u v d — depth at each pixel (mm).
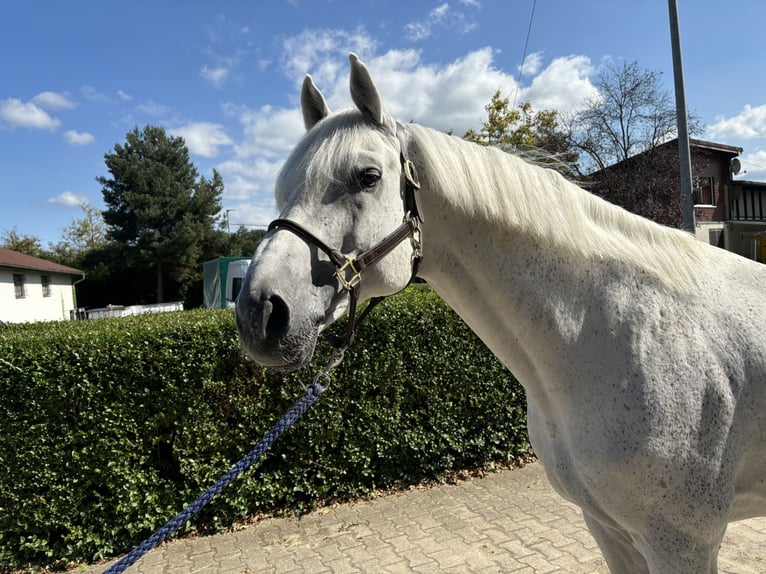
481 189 1295
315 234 1129
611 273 1332
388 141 1240
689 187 6695
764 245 17375
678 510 1247
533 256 1330
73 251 40875
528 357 1402
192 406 3406
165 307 21125
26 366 3133
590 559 2781
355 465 3818
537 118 17031
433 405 4047
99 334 3344
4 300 22344
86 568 3174
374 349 3848
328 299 1144
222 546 3260
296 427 3650
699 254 1438
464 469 4270
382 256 1196
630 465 1226
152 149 32062
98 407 3248
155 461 3500
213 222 32781
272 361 1061
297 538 3303
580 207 1381
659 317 1297
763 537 2887
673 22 6668
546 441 1472
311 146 1223
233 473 1341
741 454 1301
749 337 1309
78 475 3229
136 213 30062
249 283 1066
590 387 1294
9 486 3143
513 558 2852
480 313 1397
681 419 1226
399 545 3105
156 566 3055
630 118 14281
